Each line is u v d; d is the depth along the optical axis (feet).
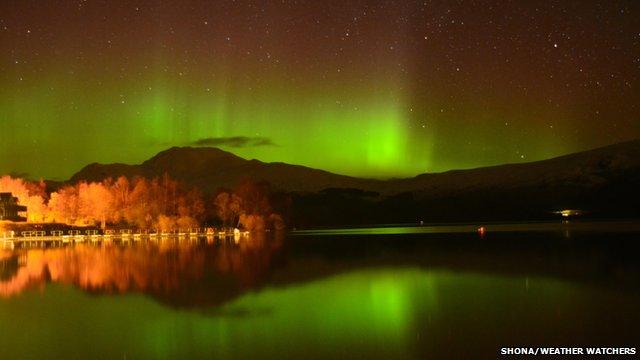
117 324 93.15
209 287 132.26
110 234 407.23
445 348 75.20
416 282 135.64
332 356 73.26
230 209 527.40
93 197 471.21
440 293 118.32
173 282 140.97
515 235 331.16
